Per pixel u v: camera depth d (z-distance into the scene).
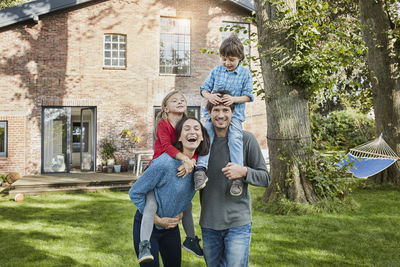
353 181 6.27
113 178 10.14
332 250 4.20
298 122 6.36
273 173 6.55
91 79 11.99
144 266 2.24
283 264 3.76
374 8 8.29
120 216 6.31
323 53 6.10
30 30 11.50
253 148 2.42
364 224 5.32
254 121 13.09
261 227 5.20
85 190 9.24
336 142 6.67
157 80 12.52
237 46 2.73
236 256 2.23
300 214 5.95
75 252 4.29
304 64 5.98
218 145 2.40
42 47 11.60
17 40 11.41
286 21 6.25
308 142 6.27
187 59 12.89
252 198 7.20
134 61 12.34
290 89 6.36
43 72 11.60
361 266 3.70
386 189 8.35
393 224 5.29
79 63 11.89
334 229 5.07
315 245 4.39
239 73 2.78
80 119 12.44
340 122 14.58
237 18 13.11
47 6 11.30
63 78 11.77
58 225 5.67
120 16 12.21
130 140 12.26
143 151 11.12
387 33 8.17
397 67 8.36
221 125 2.33
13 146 11.30
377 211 6.14
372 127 10.55
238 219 2.30
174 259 2.47
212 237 2.33
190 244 2.53
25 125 11.44
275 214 6.04
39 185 9.21
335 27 6.39
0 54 11.27
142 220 2.15
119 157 12.16
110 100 12.13
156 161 2.14
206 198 2.34
